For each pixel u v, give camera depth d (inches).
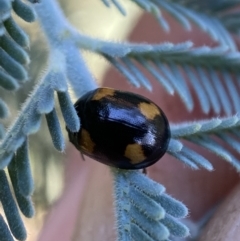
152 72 2.1
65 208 3.2
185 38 3.6
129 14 3.7
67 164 3.3
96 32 3.6
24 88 2.7
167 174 3.1
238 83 2.2
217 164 3.0
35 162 3.0
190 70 2.2
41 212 3.1
